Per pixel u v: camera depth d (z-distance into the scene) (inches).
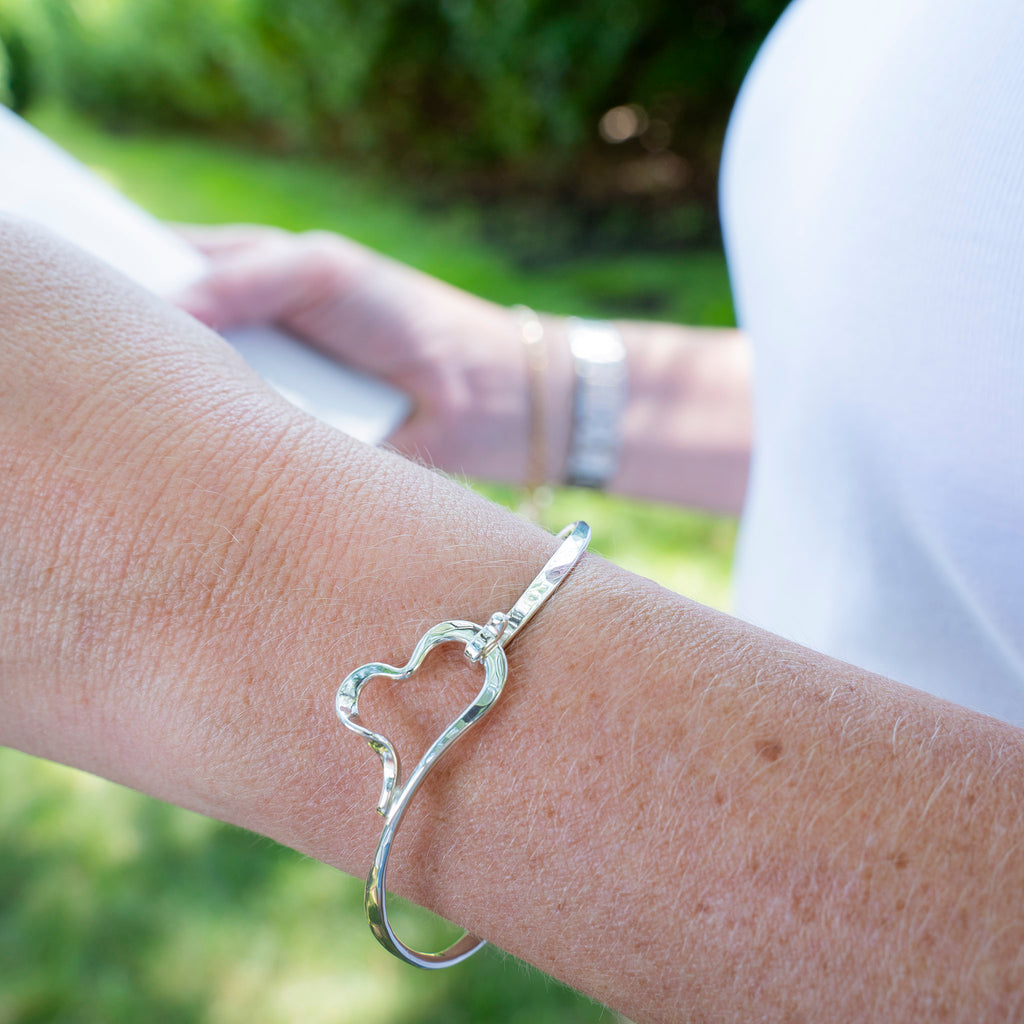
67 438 10.0
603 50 51.8
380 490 10.2
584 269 50.7
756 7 47.9
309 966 23.3
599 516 33.9
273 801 10.0
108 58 69.1
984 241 10.9
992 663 11.9
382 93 60.3
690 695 9.6
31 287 10.3
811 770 9.4
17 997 22.8
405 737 9.9
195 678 9.9
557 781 9.6
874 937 9.0
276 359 16.4
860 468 12.5
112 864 25.4
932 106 11.3
